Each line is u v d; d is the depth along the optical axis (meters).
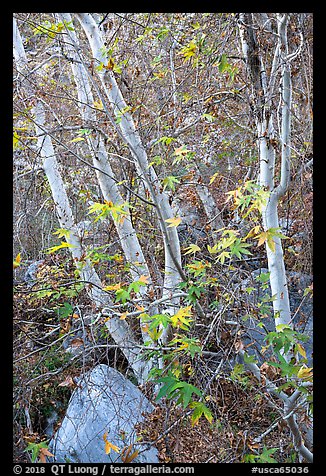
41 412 3.76
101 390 3.03
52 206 4.76
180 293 3.38
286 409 2.82
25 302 3.62
